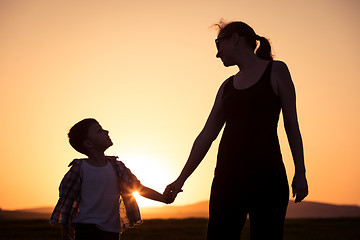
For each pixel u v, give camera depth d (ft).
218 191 9.59
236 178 9.36
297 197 9.36
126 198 13.89
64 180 13.66
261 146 9.31
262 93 9.43
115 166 14.14
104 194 13.55
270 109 9.43
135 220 13.74
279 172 9.21
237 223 9.50
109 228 13.44
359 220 122.11
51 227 95.04
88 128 13.87
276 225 9.28
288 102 9.45
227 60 10.21
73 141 13.94
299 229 90.38
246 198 9.30
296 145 9.45
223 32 10.23
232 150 9.51
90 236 13.26
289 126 9.51
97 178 13.62
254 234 9.45
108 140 14.07
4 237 72.79
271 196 9.21
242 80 9.91
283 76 9.52
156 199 13.37
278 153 9.37
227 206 9.45
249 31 10.15
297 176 9.35
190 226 100.58
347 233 81.15
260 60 9.96
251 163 9.28
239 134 9.50
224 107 9.89
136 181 13.83
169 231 87.35
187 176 11.68
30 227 94.43
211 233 9.66
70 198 13.53
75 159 13.88
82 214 13.41
